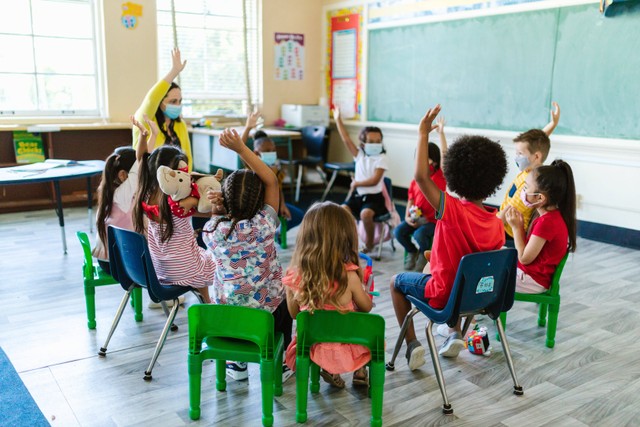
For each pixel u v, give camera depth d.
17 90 5.59
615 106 4.48
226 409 2.16
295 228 4.98
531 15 4.93
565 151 4.90
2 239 4.49
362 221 4.13
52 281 3.55
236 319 1.93
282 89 7.09
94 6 5.86
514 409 2.19
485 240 2.22
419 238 3.63
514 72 5.14
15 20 5.48
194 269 2.46
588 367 2.55
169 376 2.41
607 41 4.45
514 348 2.73
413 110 6.19
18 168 4.02
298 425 2.05
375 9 6.45
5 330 2.82
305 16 7.10
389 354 2.64
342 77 7.03
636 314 3.19
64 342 2.70
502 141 5.35
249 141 5.63
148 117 3.23
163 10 6.25
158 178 2.36
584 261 4.20
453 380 2.41
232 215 2.09
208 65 6.67
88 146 5.93
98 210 2.77
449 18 5.63
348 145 4.36
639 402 2.26
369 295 2.24
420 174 2.11
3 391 2.25
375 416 1.99
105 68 5.90
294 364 2.14
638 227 4.50
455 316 2.09
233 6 6.70
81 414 2.11
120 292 3.38
